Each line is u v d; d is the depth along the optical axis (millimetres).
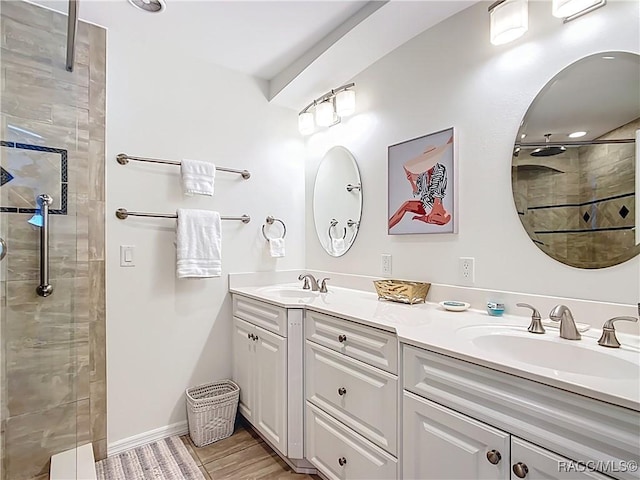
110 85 1937
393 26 1784
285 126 2645
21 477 1642
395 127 2000
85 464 1691
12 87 1605
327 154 2525
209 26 1902
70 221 1767
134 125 2010
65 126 1754
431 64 1801
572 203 1305
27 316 1655
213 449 1986
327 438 1596
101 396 1884
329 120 2350
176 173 2148
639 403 713
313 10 1762
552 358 1156
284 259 2613
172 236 2133
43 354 1695
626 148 1181
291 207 2666
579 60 1288
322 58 2064
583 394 796
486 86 1570
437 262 1776
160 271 2090
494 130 1538
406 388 1224
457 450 1045
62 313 1744
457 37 1685
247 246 2438
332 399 1577
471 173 1625
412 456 1194
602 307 1216
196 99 2234
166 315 2109
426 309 1612
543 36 1388
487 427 973
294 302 1813
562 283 1328
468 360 1013
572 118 1305
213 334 2285
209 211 2172
